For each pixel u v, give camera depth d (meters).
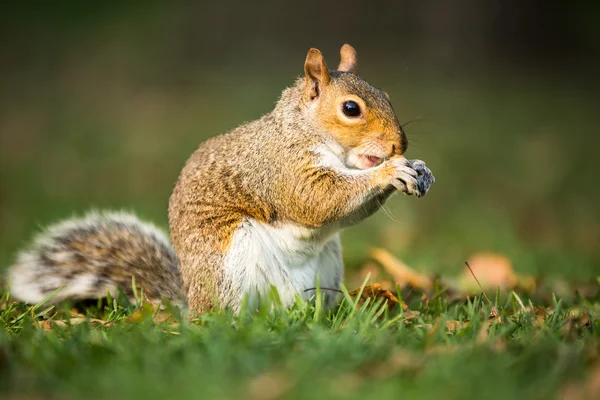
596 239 17.67
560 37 33.50
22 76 30.91
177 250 9.90
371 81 30.20
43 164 23.53
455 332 7.56
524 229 18.92
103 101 28.95
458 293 10.52
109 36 34.09
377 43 33.41
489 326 7.96
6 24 34.47
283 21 34.22
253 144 9.79
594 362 6.32
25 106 28.44
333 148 9.61
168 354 6.44
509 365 6.13
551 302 9.97
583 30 33.66
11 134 26.11
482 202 20.23
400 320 7.84
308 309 8.33
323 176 9.41
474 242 16.41
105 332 7.61
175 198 10.16
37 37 33.78
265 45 33.47
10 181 22.09
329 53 32.59
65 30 34.44
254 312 9.27
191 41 33.53
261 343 6.74
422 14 33.62
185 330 7.30
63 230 10.67
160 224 16.75
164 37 33.78
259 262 9.34
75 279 10.01
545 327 7.51
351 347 6.52
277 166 9.55
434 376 5.83
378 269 12.18
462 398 5.50
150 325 7.77
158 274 10.09
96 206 19.47
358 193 9.30
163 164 23.12
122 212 11.19
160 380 5.91
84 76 31.09
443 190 20.89
